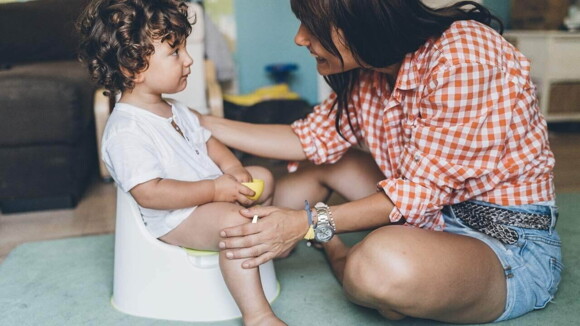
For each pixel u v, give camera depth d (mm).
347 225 971
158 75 1043
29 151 1826
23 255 1429
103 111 2105
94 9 1062
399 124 1064
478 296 921
